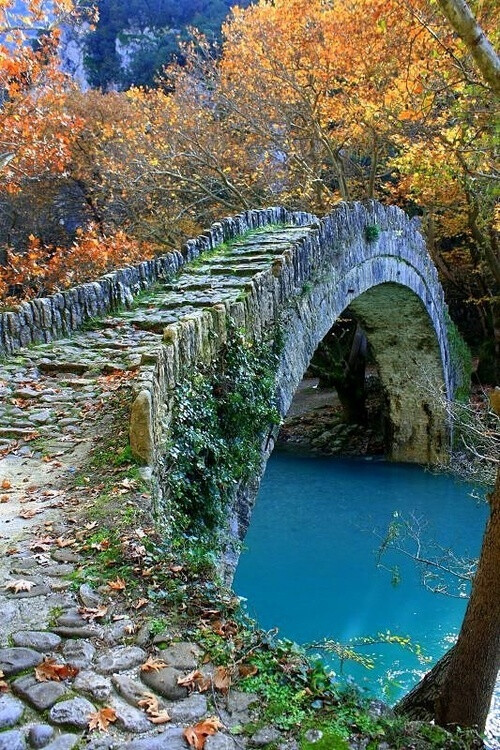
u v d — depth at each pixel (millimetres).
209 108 25047
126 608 3885
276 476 19031
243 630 3787
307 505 16422
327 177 24234
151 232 21547
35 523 4992
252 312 8695
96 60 40094
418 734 3234
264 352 8977
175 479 6258
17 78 17188
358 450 21500
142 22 39875
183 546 5230
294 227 15664
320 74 18625
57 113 19172
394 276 16109
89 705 3045
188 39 36250
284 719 3061
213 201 22859
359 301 17797
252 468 8211
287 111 20422
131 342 9641
